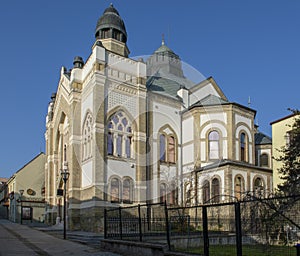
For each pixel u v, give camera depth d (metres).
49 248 14.93
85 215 27.00
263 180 30.89
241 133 32.19
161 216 15.88
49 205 37.44
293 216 11.00
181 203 19.98
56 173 37.44
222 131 30.83
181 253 10.48
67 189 29.64
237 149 31.48
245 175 29.81
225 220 16.81
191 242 14.44
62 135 34.75
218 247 13.74
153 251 11.64
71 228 27.73
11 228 28.23
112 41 32.69
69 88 31.33
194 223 16.08
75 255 12.94
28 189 47.75
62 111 33.69
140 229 13.21
